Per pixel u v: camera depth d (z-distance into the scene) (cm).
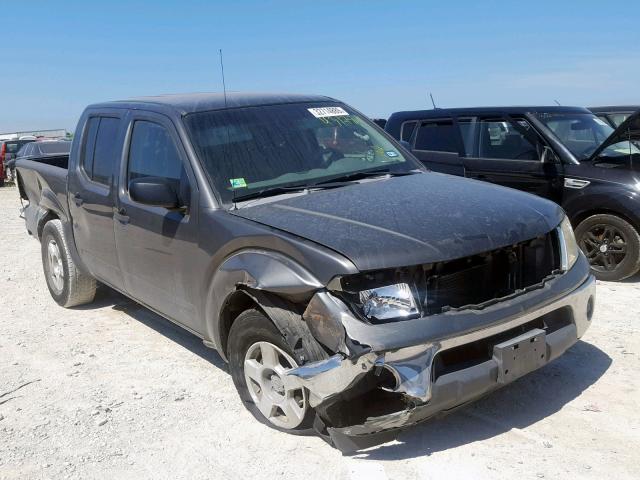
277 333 355
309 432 376
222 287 384
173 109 471
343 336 316
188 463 362
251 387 390
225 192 414
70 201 590
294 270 339
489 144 793
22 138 2731
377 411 336
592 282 396
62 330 602
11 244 1086
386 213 367
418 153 870
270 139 461
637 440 356
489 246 344
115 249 516
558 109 782
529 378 437
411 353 311
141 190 415
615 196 661
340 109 531
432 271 333
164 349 540
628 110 1032
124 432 401
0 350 557
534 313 348
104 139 547
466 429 375
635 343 494
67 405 443
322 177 449
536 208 392
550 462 339
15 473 362
